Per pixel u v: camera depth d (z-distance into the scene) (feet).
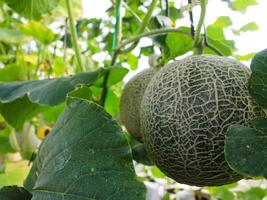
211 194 2.49
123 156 0.88
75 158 0.89
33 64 2.75
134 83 1.48
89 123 0.92
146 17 1.61
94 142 0.89
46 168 0.93
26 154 2.31
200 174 1.08
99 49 2.86
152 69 1.51
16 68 2.35
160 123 1.10
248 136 0.87
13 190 0.99
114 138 0.89
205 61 1.13
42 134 2.47
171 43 1.54
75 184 0.86
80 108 0.95
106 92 1.58
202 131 1.04
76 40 1.70
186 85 1.09
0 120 2.35
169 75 1.14
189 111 1.06
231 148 0.85
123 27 2.42
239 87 1.06
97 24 2.71
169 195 2.60
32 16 1.84
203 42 1.32
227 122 1.03
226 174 1.08
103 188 0.84
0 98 1.45
